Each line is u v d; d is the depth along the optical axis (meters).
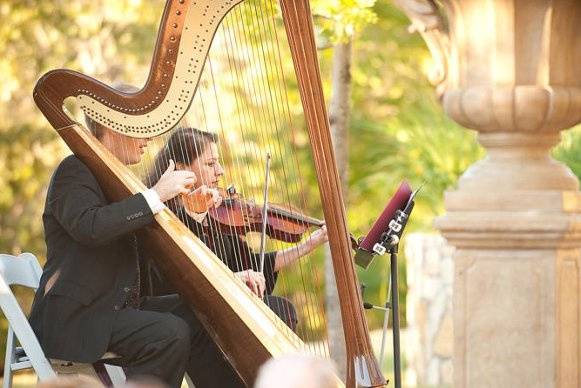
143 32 35.97
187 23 12.89
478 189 12.30
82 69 35.25
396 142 39.41
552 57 12.09
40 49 35.28
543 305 12.13
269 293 15.08
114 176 13.32
